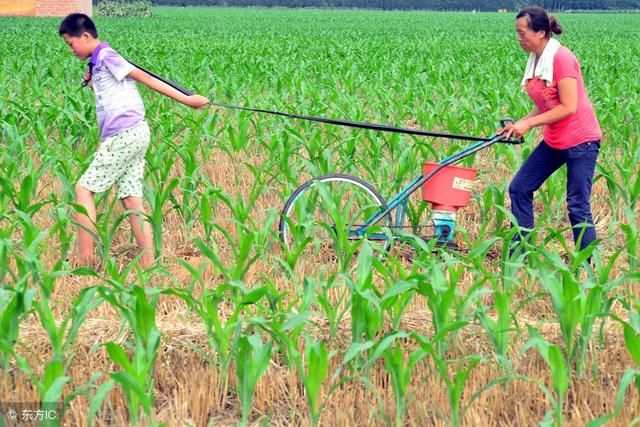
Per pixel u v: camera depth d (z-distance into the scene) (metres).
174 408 4.75
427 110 13.23
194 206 7.82
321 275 6.09
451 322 5.12
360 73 19.95
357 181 7.11
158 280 6.53
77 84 17.44
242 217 6.96
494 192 7.59
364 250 5.24
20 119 11.30
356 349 4.44
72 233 6.97
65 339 5.29
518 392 4.92
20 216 6.06
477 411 4.72
